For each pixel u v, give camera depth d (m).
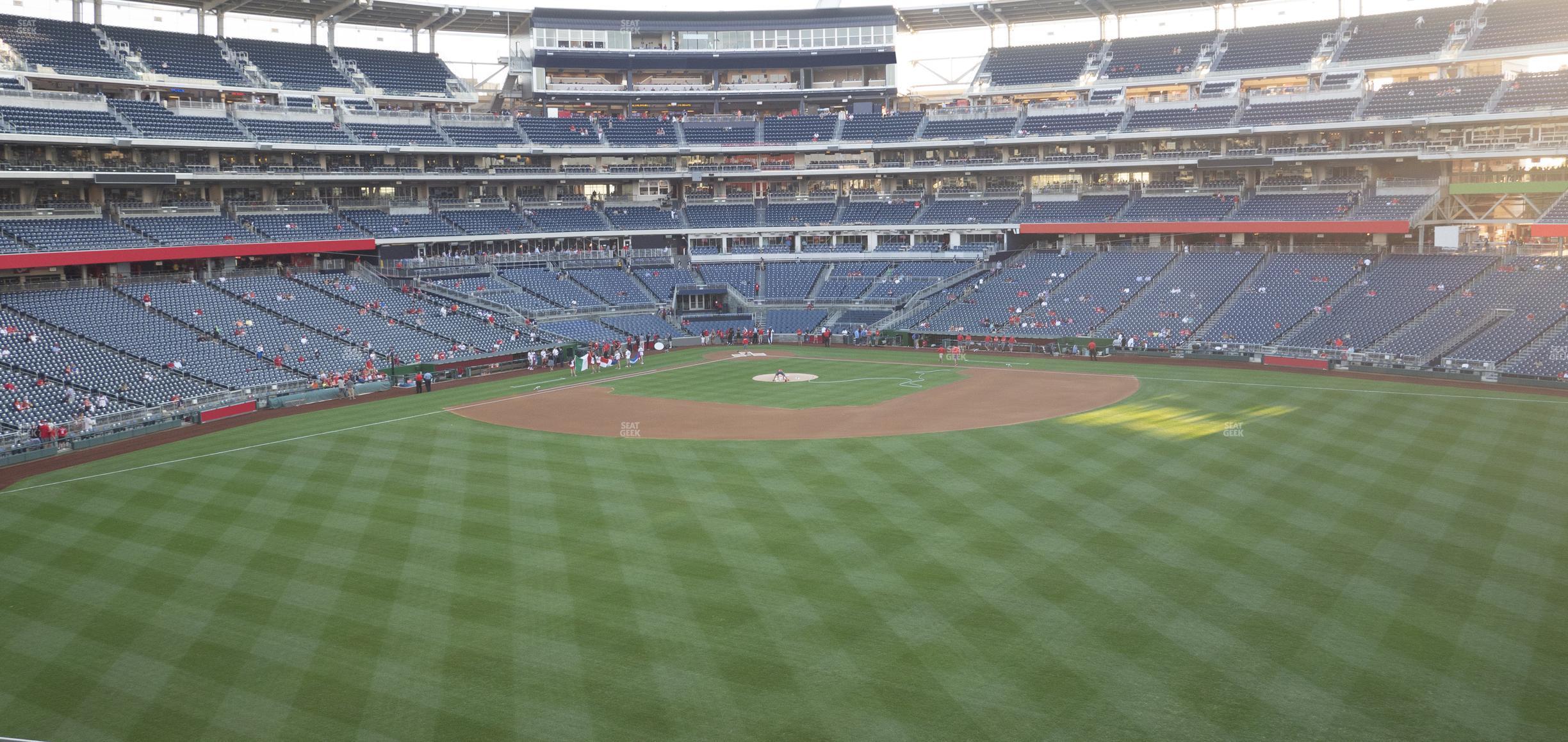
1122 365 70.94
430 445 46.03
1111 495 34.62
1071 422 48.31
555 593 26.53
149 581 28.03
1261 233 83.44
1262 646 22.34
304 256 80.62
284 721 20.09
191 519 34.06
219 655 23.16
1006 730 19.02
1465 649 21.97
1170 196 90.69
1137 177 94.44
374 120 87.12
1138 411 50.66
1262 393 55.84
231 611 25.77
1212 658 21.80
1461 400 52.25
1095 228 89.31
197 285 69.88
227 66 81.88
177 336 63.03
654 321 90.69
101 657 23.17
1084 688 20.59
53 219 67.69
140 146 70.88
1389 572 26.67
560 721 19.81
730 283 97.69
